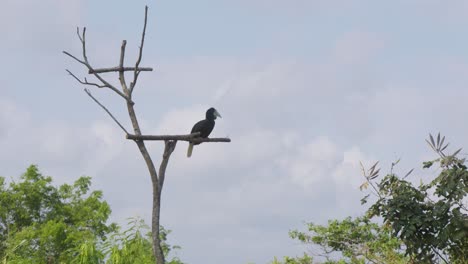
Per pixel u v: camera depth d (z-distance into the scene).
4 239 41.78
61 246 38.59
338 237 22.06
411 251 14.06
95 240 16.14
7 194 43.62
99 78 13.34
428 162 13.99
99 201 45.72
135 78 13.42
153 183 13.09
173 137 13.34
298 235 22.45
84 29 13.40
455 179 13.54
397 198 13.85
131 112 13.28
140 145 13.16
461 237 13.26
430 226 13.98
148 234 16.22
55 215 44.06
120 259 15.43
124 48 13.52
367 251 18.28
